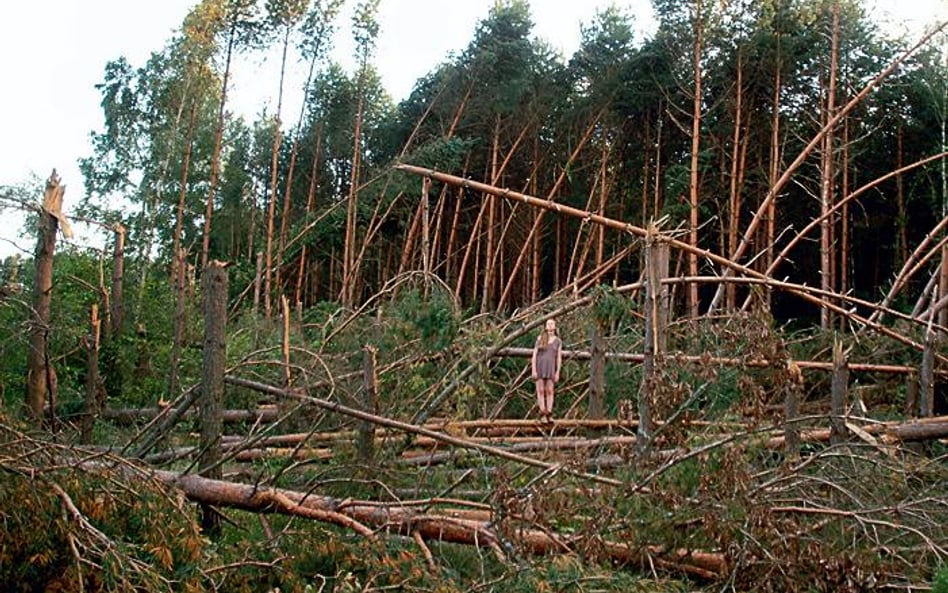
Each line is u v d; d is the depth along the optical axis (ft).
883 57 73.72
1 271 32.22
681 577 19.48
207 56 84.64
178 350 35.91
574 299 34.09
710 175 80.33
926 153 76.43
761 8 70.38
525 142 94.07
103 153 98.27
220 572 16.92
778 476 21.07
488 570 18.63
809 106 76.48
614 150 90.27
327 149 102.47
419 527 19.67
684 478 18.17
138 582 15.61
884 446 23.88
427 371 28.81
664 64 79.00
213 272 22.26
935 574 18.12
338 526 20.18
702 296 82.69
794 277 87.51
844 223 75.61
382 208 90.53
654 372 20.90
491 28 88.02
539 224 91.50
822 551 17.67
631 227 27.61
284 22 81.20
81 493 16.65
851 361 39.83
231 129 111.55
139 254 85.76
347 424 25.14
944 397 37.17
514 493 18.52
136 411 34.01
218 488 20.39
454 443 21.13
